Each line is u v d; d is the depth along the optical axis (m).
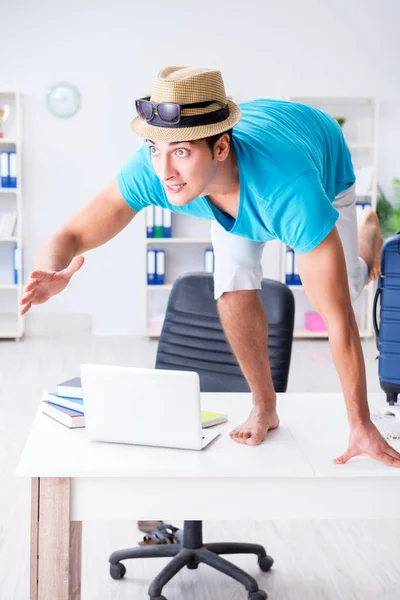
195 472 2.12
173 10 7.54
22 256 7.69
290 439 2.40
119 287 7.86
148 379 2.23
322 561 3.20
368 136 7.79
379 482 2.19
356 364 2.17
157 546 3.02
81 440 2.35
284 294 3.21
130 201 2.37
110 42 7.53
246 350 2.54
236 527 3.52
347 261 3.14
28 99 7.54
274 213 2.04
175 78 1.91
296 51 7.66
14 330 7.52
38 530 2.16
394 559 3.21
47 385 5.92
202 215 2.29
